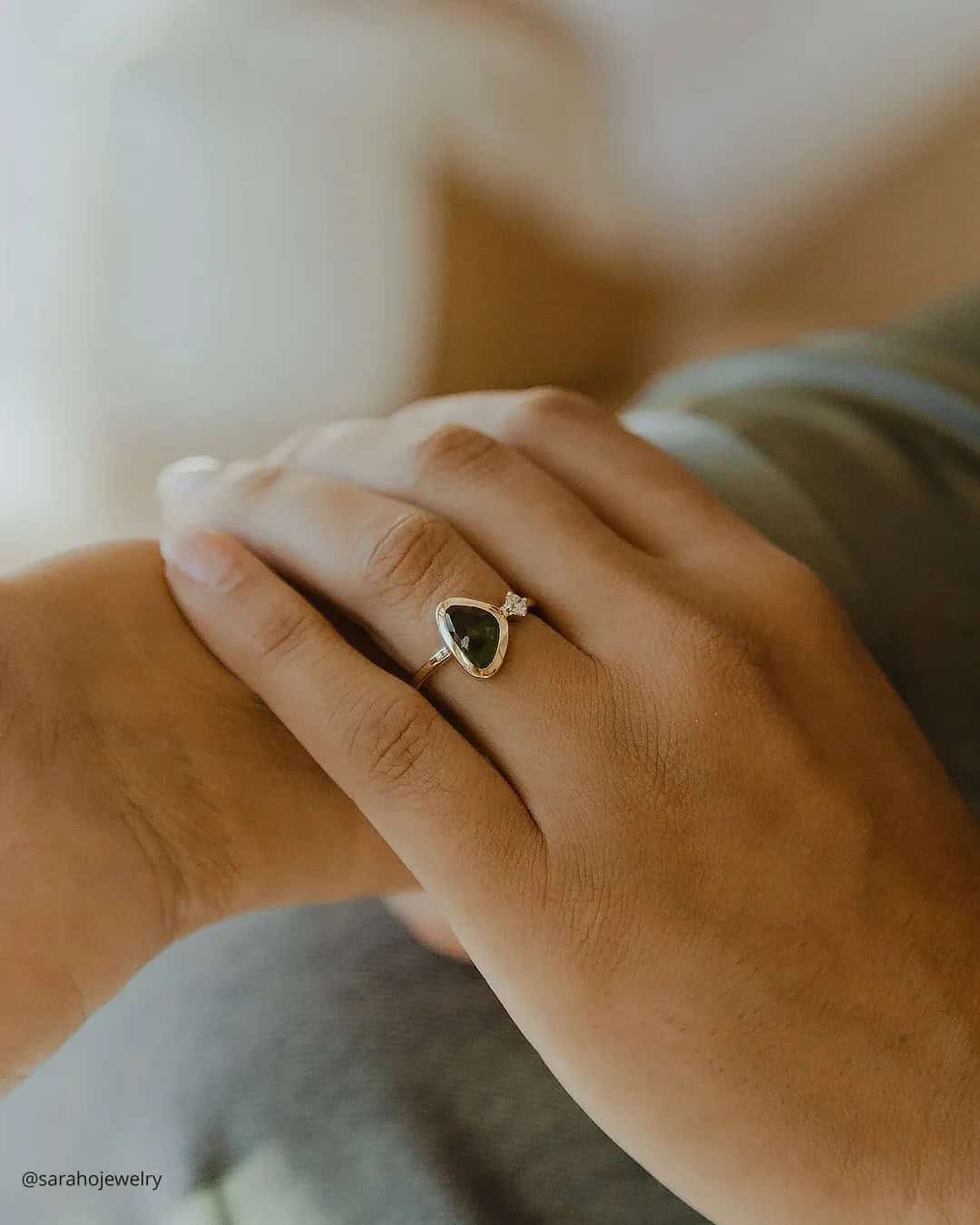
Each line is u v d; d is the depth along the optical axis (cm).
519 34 65
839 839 23
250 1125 25
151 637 25
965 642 27
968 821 24
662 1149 23
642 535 26
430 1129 25
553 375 67
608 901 23
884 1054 22
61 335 60
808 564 27
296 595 24
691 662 24
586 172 68
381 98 62
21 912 23
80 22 58
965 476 28
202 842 24
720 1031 22
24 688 24
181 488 26
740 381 31
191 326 60
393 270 62
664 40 67
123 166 58
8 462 61
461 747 23
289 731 25
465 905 23
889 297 69
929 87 66
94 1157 26
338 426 27
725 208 70
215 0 59
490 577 24
